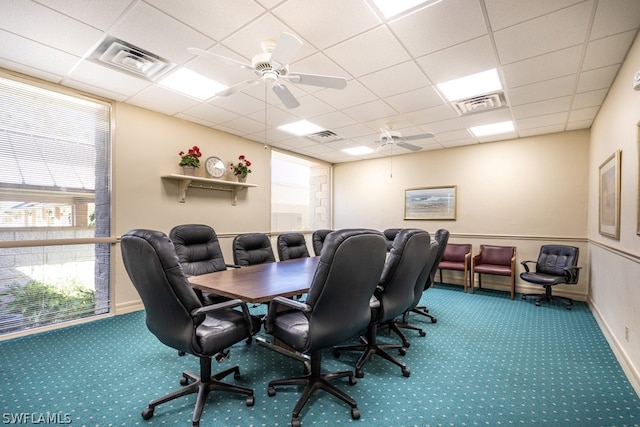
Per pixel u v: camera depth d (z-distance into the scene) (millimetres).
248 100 3461
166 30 2188
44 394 1892
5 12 1972
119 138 3496
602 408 1788
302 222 7094
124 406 1777
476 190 5223
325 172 7094
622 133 2533
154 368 2230
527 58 2482
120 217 3496
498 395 1928
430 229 5684
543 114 3768
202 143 4363
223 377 2025
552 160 4594
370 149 5738
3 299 2746
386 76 2834
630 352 2197
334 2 1888
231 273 2633
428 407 1803
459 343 2764
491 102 3420
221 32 2207
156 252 1440
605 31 2105
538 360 2412
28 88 2896
